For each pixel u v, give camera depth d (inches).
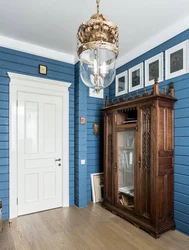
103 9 88.0
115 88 151.8
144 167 101.5
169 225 98.0
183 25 98.7
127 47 129.2
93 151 148.7
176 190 101.0
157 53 114.7
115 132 123.5
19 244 86.7
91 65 70.1
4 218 110.7
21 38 115.0
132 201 112.4
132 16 93.8
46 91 127.6
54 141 130.6
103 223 107.9
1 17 93.7
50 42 119.8
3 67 112.9
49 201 127.6
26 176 119.6
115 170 122.7
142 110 103.5
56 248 83.8
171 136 102.2
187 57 97.7
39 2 82.9
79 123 134.3
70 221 110.0
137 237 93.1
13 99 115.0
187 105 97.4
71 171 137.3
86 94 138.9
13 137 114.1
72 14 91.5
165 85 109.3
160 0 82.3
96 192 144.5
